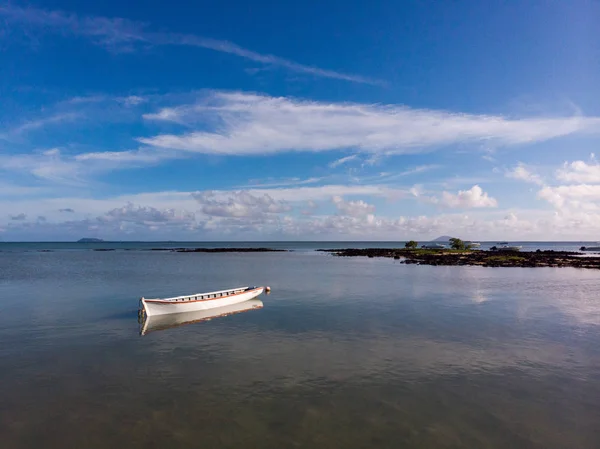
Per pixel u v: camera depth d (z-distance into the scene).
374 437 11.92
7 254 129.75
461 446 11.47
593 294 38.34
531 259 85.50
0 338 22.84
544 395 14.76
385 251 131.50
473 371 17.17
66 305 32.81
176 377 16.66
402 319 27.30
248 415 13.28
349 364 18.11
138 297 36.97
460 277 54.25
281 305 32.91
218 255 125.31
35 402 14.38
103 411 13.65
